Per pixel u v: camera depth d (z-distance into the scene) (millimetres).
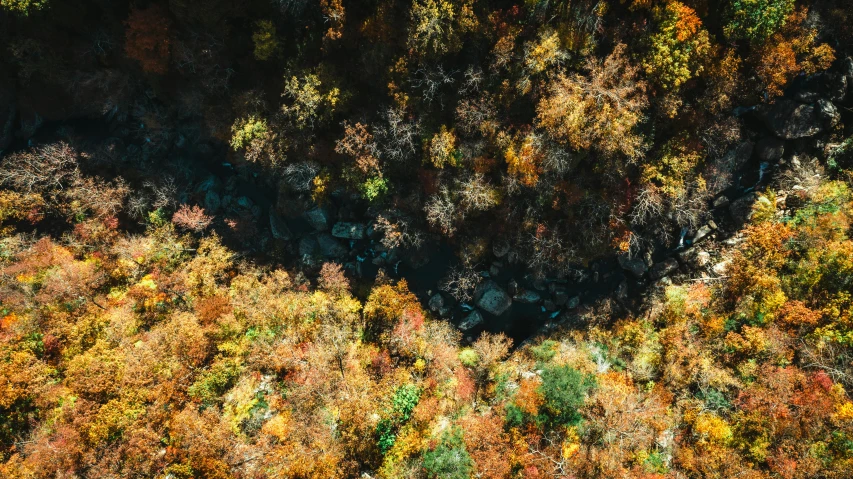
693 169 36438
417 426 35750
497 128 34875
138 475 32188
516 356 41125
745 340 34938
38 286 39469
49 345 36531
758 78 33688
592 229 37719
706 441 33094
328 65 35688
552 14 31781
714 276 39812
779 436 31547
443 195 38375
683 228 40938
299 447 33156
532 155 33531
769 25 30281
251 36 37750
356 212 45688
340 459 33594
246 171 46938
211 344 37938
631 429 32938
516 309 44250
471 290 44312
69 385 35344
